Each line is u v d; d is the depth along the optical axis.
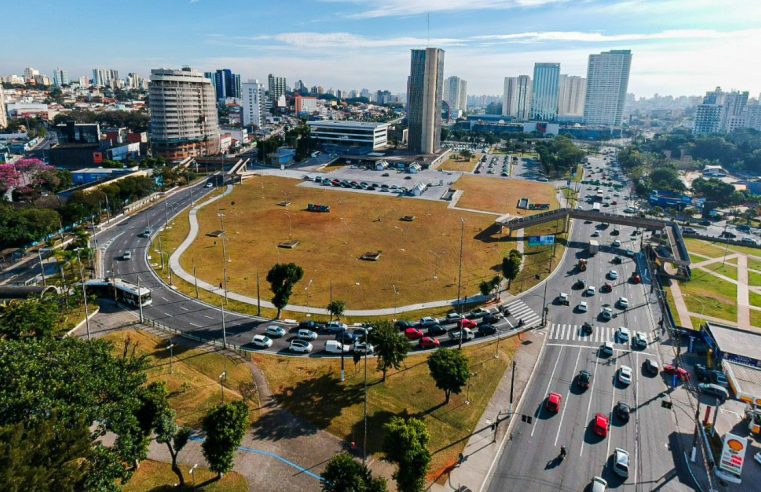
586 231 197.25
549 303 129.25
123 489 62.78
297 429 75.94
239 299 126.00
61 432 49.78
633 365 98.62
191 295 127.50
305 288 133.62
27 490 43.09
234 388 86.31
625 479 68.31
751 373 89.25
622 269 156.62
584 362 99.38
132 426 59.47
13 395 52.53
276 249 164.50
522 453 72.75
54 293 118.69
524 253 168.25
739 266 164.75
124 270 143.75
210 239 173.88
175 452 68.69
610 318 120.50
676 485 67.50
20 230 152.12
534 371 95.38
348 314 119.31
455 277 145.00
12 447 43.56
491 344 105.81
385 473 67.81
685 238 198.38
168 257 155.12
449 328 113.06
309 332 105.69
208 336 105.62
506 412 82.06
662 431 78.56
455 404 83.44
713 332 104.00
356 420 78.25
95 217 194.25
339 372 92.38
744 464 72.31
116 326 108.69
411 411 81.06
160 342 101.81
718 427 80.19
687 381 93.19
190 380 87.69
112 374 63.06
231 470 66.81
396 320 116.06
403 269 149.88
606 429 77.12
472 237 183.75
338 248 167.12
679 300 134.25
